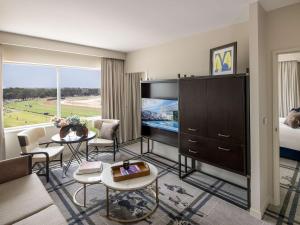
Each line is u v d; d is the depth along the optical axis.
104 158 4.07
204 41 3.24
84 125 3.43
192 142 2.85
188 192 2.70
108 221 2.13
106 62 4.69
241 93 2.24
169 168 3.53
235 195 2.62
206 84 2.61
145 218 2.16
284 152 3.87
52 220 1.54
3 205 1.68
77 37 3.57
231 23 2.85
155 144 4.30
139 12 2.45
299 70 5.41
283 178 3.08
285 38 2.16
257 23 2.05
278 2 2.06
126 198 2.56
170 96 3.73
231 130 2.37
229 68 2.53
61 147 3.53
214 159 2.58
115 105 4.90
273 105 2.32
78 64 4.37
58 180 3.10
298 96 5.36
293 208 2.32
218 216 2.19
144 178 2.19
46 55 3.91
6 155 3.51
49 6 2.27
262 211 2.19
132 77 5.08
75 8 2.33
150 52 4.28
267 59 2.30
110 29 3.11
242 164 2.29
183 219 2.15
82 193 2.71
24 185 2.00
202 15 2.55
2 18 2.63
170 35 3.44
